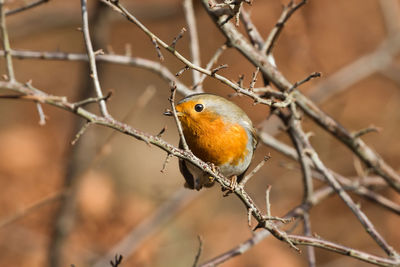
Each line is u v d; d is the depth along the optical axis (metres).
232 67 15.61
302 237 5.13
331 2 14.54
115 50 17.55
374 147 13.97
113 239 11.45
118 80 17.44
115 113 16.92
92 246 11.24
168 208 10.55
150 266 11.50
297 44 11.55
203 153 5.84
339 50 14.36
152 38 4.36
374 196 7.76
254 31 6.90
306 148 6.02
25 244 11.48
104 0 4.45
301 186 13.81
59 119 15.38
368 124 14.45
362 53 14.55
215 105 5.80
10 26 13.70
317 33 14.09
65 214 10.21
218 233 12.98
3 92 15.42
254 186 14.57
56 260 10.27
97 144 15.16
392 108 14.24
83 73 11.71
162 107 17.48
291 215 6.77
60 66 17.16
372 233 5.58
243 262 12.10
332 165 13.49
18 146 13.55
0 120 15.10
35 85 16.61
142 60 7.49
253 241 6.25
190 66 4.35
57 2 15.71
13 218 8.27
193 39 7.20
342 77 11.69
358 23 14.87
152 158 15.89
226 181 4.59
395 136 14.08
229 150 5.83
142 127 16.91
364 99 14.93
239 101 15.38
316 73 5.51
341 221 13.31
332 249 5.19
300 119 6.32
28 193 12.23
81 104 3.92
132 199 12.59
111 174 14.83
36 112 15.48
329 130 7.09
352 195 13.48
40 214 11.97
